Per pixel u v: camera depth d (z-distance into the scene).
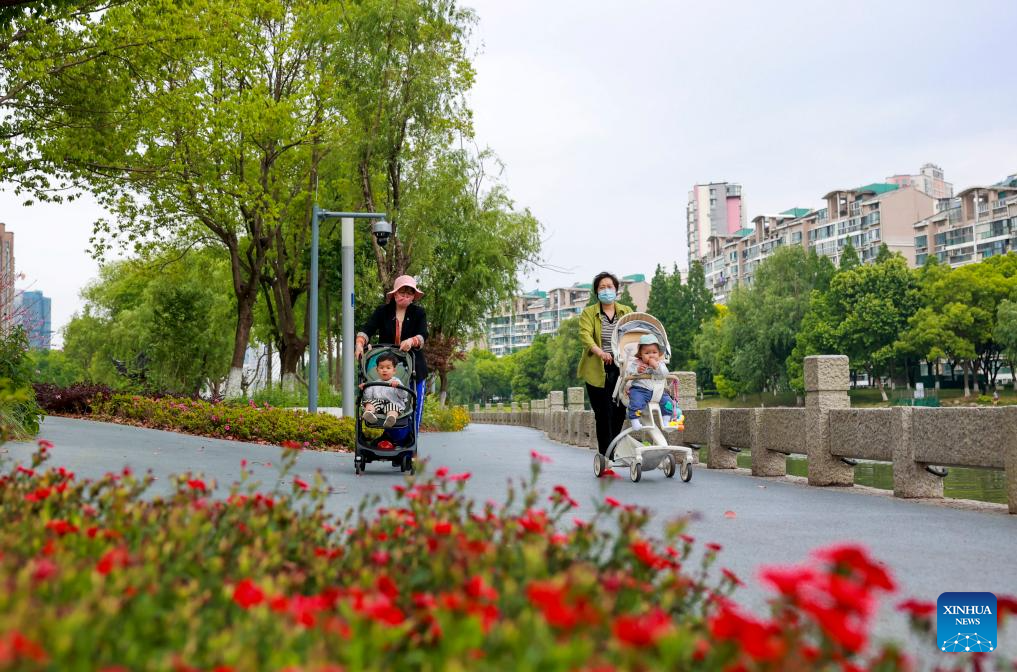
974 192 111.75
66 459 9.19
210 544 2.94
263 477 8.81
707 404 105.75
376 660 1.76
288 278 34.19
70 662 1.60
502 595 2.20
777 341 87.44
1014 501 7.12
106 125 21.14
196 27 22.03
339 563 2.84
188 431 15.41
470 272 31.30
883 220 125.06
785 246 91.31
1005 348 79.25
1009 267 81.62
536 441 21.41
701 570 4.73
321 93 27.14
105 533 2.79
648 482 9.87
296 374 32.69
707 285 182.88
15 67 19.20
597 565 2.79
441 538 2.67
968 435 7.63
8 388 10.73
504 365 183.12
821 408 9.64
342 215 17.73
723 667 1.72
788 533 6.07
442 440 20.89
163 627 2.02
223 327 39.50
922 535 6.04
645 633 1.51
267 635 1.95
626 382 10.11
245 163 28.14
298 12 28.17
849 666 1.73
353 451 14.05
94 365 49.34
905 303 81.50
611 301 10.68
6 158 19.80
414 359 9.95
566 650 1.49
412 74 25.31
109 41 19.62
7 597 1.72
